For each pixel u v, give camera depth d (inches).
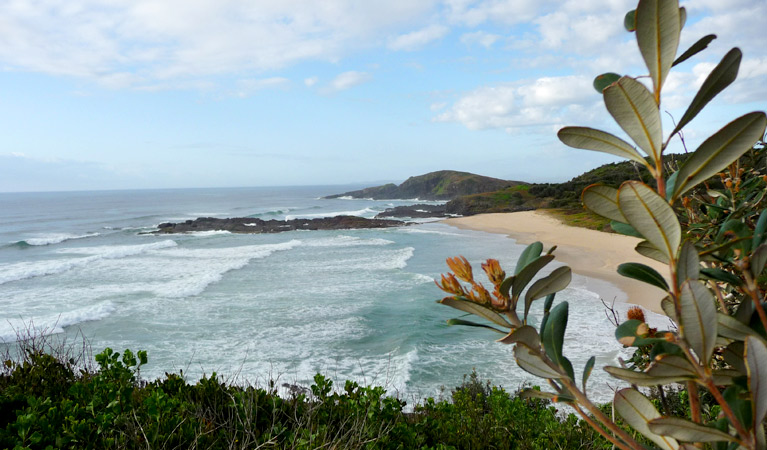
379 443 117.3
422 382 432.5
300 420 125.3
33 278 987.9
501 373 445.4
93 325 629.9
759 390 25.8
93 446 99.3
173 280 938.1
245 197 6338.6
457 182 4847.4
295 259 1212.5
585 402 33.0
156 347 542.0
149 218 2928.2
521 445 137.8
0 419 121.3
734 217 58.6
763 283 42.1
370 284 868.6
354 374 456.4
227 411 133.3
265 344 547.2
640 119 29.9
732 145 27.7
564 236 1515.7
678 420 27.5
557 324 34.9
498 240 1567.4
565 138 32.7
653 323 563.2
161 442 102.9
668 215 28.2
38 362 151.9
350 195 5531.5
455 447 134.1
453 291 33.9
